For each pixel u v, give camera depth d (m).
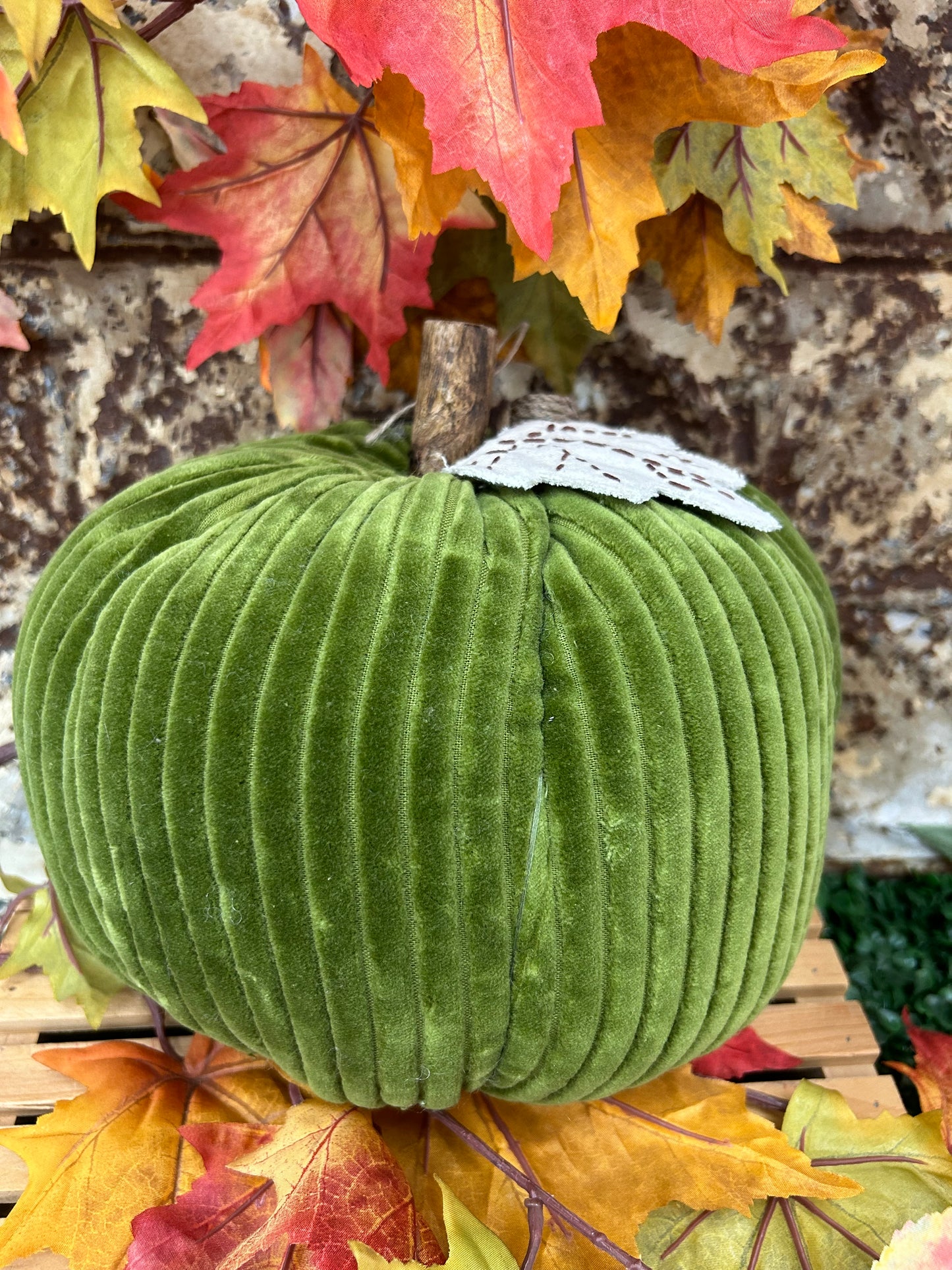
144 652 0.24
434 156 0.22
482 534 0.24
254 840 0.22
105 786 0.24
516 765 0.22
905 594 0.46
